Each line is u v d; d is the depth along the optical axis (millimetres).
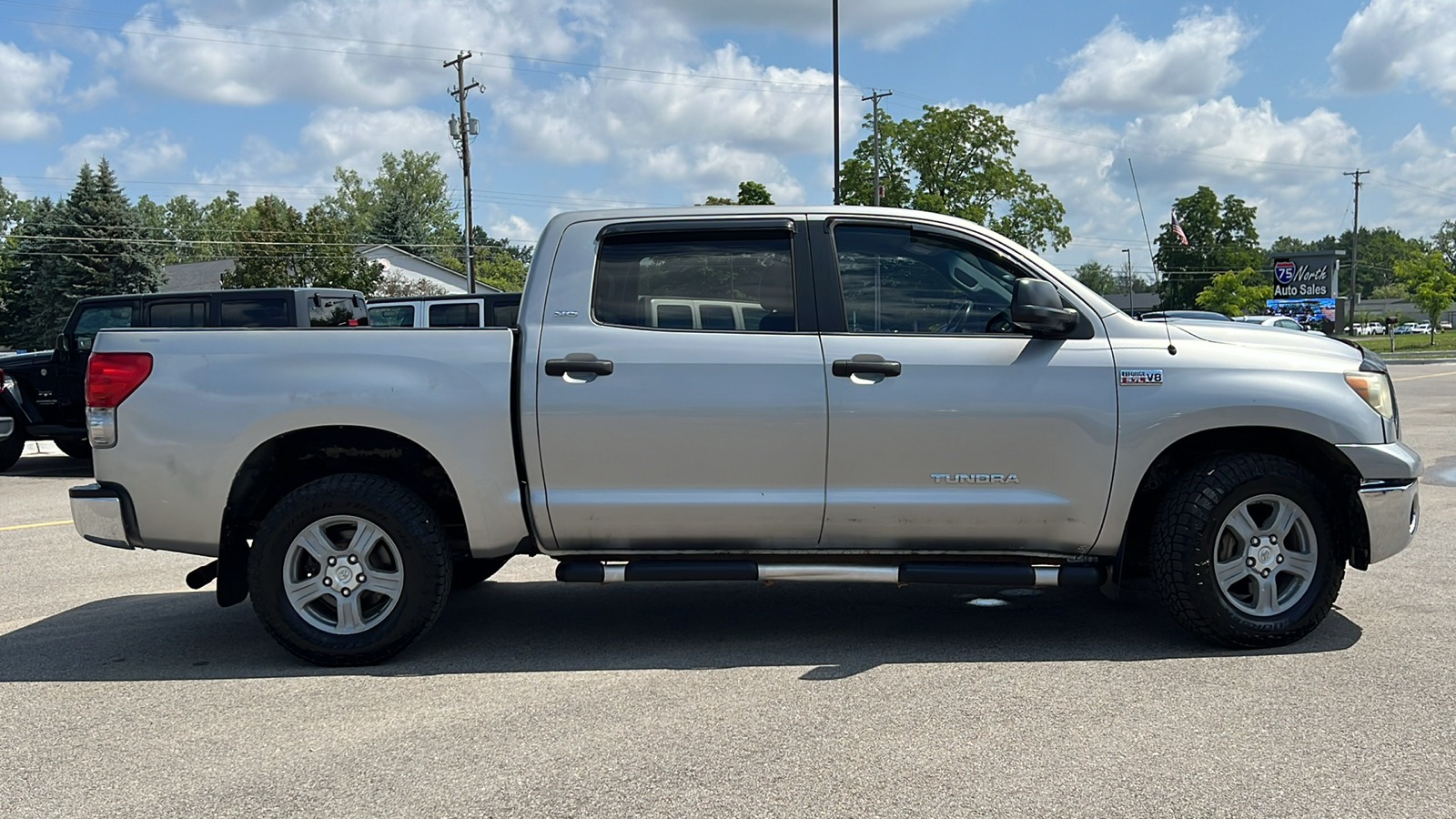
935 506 4477
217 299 12828
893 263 4641
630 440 4477
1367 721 3664
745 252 4645
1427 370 29812
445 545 4598
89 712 4066
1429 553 6348
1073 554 4637
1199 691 4020
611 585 6121
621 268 4648
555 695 4145
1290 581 4602
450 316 16656
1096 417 4441
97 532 4617
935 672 4328
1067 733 3613
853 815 3020
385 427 4504
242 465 4578
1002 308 4621
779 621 5242
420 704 4074
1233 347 4578
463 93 43812
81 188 55719
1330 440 4465
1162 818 2969
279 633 4551
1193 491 4449
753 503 4488
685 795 3178
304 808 3156
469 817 3068
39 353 13117
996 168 45156
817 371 4457
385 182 93125
